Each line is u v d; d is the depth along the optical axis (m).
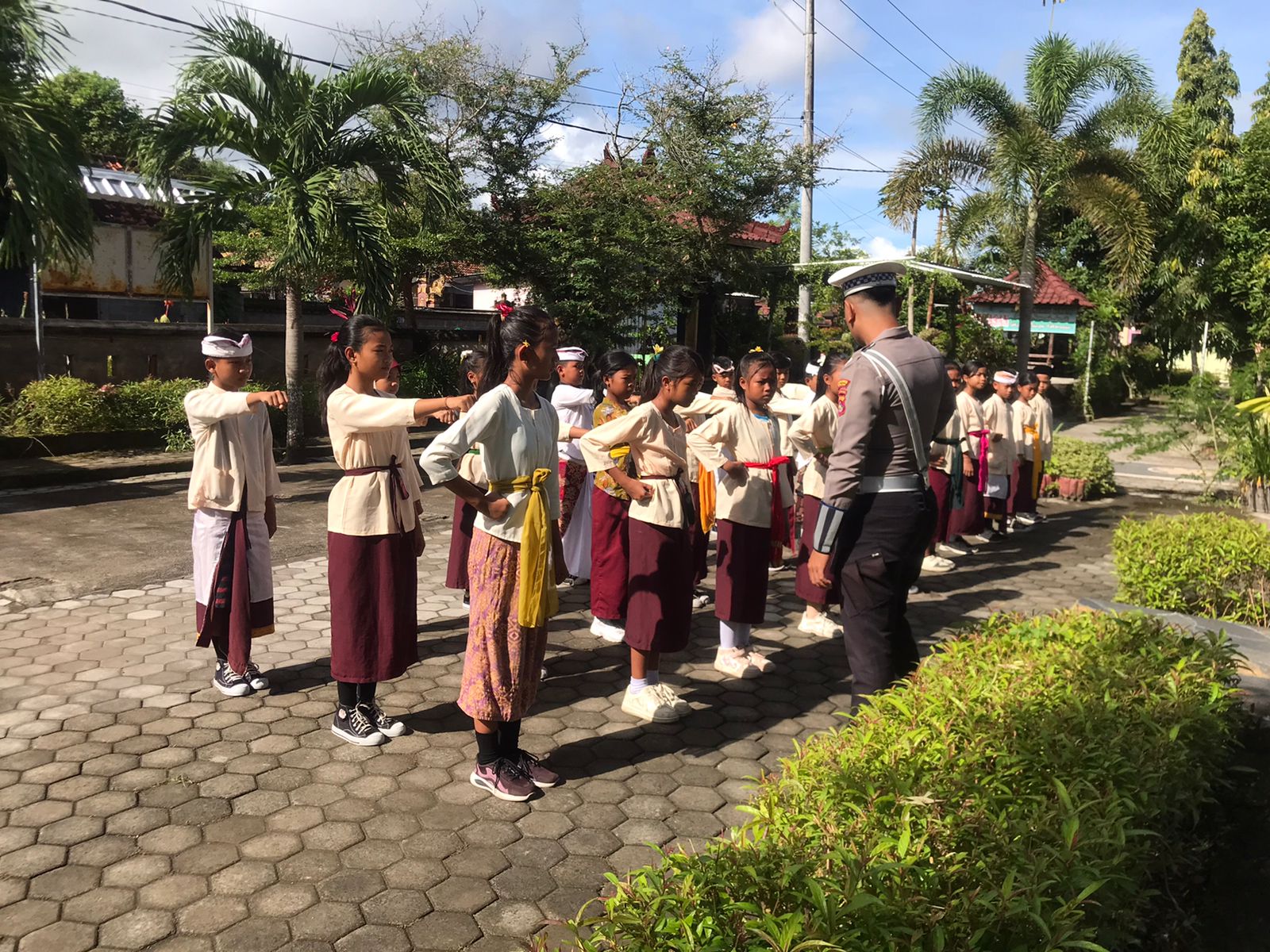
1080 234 26.98
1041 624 3.49
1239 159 19.00
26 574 6.32
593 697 4.61
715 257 16.86
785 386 7.16
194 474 4.29
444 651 5.13
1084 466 11.34
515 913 2.84
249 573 4.41
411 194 11.88
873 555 3.51
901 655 3.73
